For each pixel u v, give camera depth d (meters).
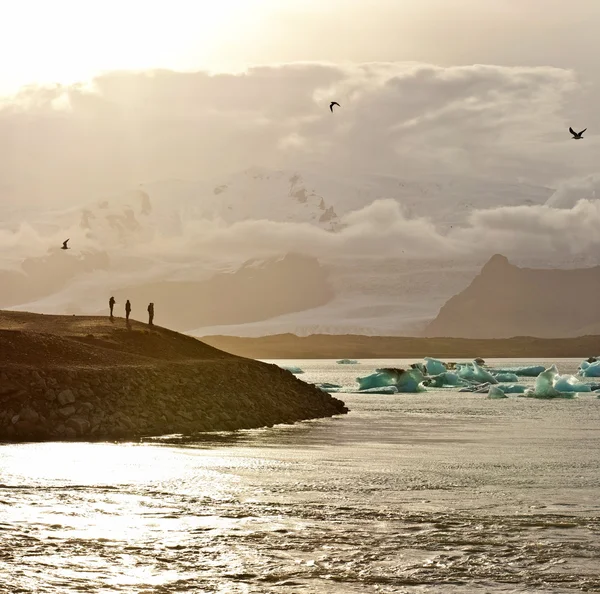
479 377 157.50
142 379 67.81
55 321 90.38
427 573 27.84
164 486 40.81
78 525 32.81
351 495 39.47
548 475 46.22
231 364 82.00
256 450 55.41
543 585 26.81
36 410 60.25
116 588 26.03
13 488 39.69
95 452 52.09
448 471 47.34
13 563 28.03
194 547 30.25
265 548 30.28
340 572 27.81
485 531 32.88
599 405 107.88
